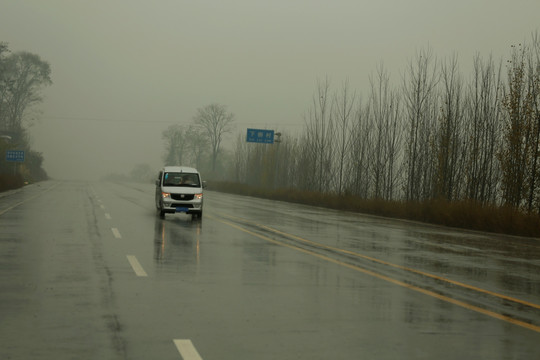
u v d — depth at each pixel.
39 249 12.67
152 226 19.05
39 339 5.71
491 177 30.66
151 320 6.58
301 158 55.03
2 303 7.32
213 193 64.88
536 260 14.22
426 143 35.41
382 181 39.62
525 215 24.25
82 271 9.92
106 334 5.94
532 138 26.92
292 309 7.36
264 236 16.95
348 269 10.96
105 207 28.25
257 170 69.44
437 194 32.31
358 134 43.62
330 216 29.72
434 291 8.97
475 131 31.58
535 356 5.53
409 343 5.89
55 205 29.02
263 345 5.66
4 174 50.31
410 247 15.79
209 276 9.72
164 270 10.21
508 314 7.47
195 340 5.79
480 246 17.41
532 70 28.34
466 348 5.76
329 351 5.51
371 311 7.36
